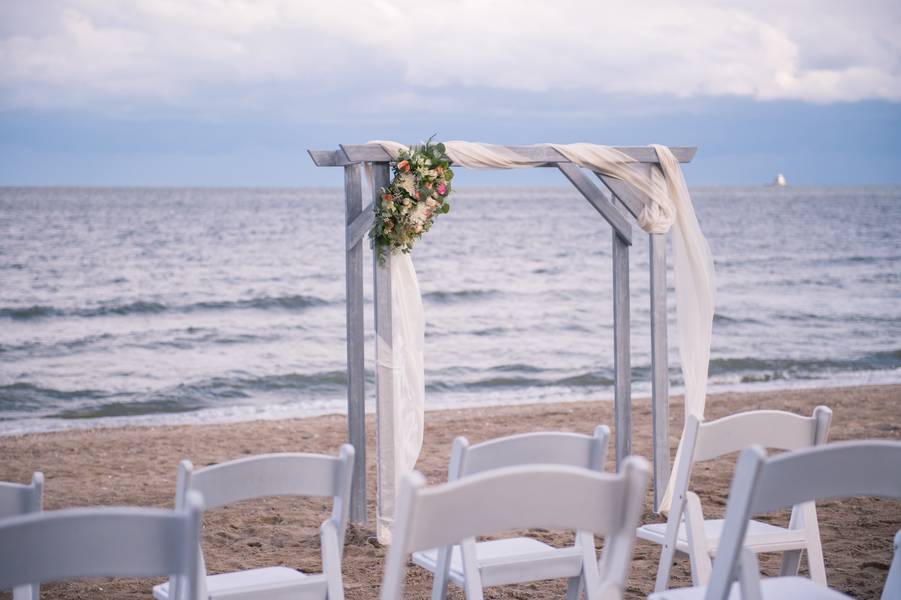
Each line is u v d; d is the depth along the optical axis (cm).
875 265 3506
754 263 3628
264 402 1395
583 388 1479
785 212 7519
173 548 196
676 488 354
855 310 2353
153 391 1464
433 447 903
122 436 1009
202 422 1198
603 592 220
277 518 632
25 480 790
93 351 1831
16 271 3138
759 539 359
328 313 2328
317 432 1021
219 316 2259
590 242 4728
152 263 3503
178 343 1919
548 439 311
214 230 5156
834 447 238
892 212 7438
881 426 952
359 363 594
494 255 4028
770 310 2373
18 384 1510
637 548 544
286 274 3250
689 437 344
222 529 606
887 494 245
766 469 233
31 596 280
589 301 2630
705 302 625
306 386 1509
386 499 574
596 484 220
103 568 194
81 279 2978
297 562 533
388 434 576
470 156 584
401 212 569
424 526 211
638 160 615
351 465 283
